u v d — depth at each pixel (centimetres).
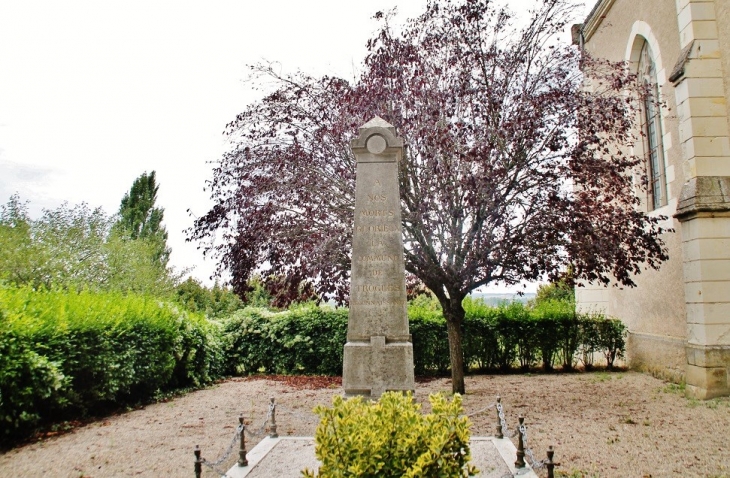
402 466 349
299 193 997
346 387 618
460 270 999
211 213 1066
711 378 962
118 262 1881
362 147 672
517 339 1466
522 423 566
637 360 1409
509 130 946
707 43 1051
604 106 995
